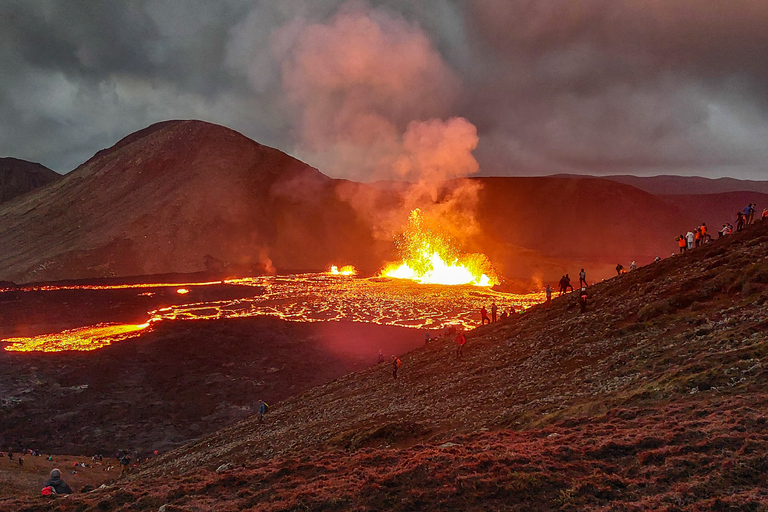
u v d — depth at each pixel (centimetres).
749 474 1148
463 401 2758
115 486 1916
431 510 1312
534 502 1262
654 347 2331
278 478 1750
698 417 1489
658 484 1218
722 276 2681
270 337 10838
